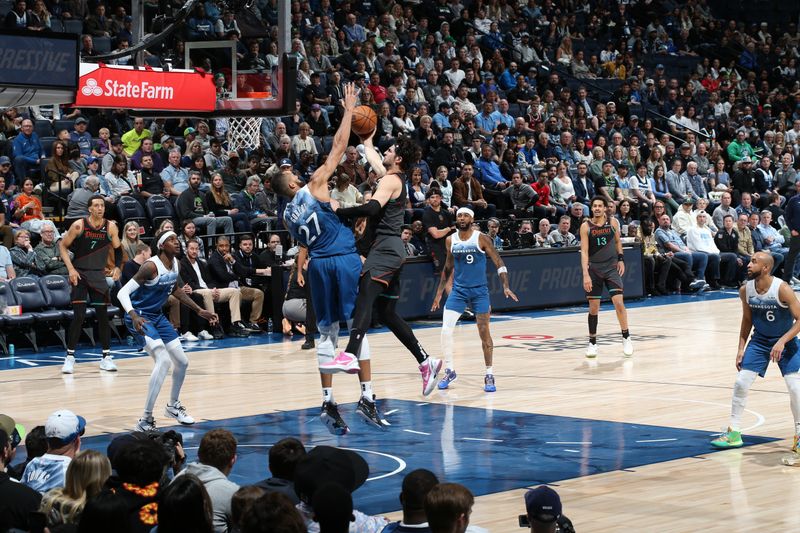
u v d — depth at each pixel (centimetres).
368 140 838
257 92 1169
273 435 921
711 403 1047
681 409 1021
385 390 1138
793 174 2462
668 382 1169
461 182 1914
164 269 938
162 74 1077
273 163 1814
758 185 2430
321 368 789
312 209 794
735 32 3086
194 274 1528
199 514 397
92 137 1794
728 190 2358
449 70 2355
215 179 1662
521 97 2433
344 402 1070
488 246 1123
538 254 1859
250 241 1594
